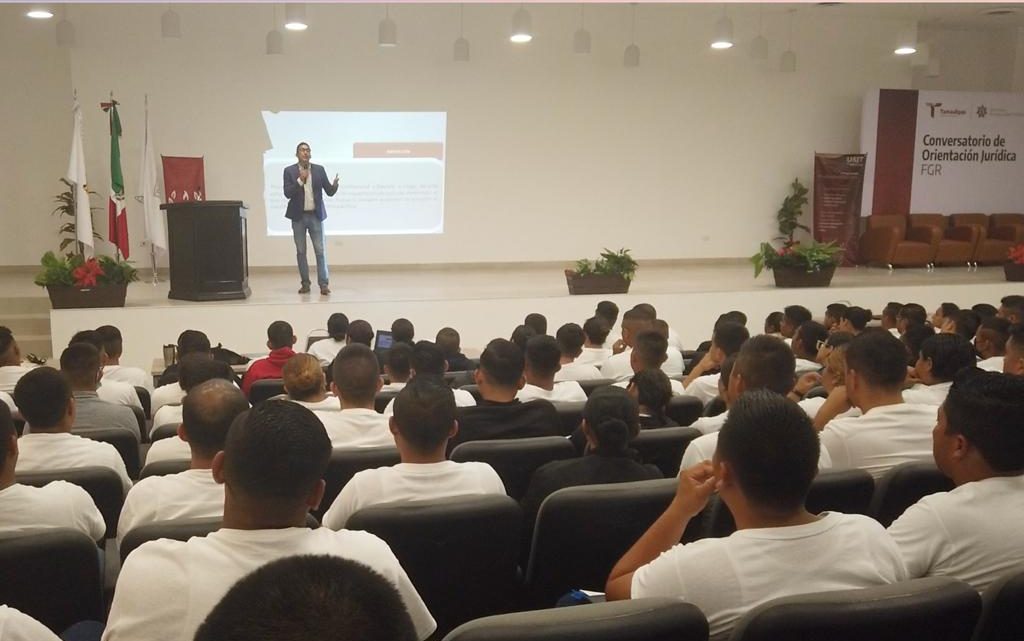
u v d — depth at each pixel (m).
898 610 1.27
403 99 10.41
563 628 1.21
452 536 1.93
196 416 2.07
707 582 1.41
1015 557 1.63
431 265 10.80
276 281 9.48
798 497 1.46
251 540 1.37
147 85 9.68
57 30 8.87
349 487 2.10
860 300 9.02
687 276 10.37
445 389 2.13
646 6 10.95
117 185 8.95
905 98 11.52
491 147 10.77
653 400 2.91
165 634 1.32
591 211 11.22
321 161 10.27
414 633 0.61
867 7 10.91
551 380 3.63
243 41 9.87
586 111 11.02
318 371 3.19
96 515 2.08
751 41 11.43
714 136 11.48
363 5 10.15
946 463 1.78
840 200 11.45
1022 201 12.10
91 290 7.19
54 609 1.77
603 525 2.04
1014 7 10.82
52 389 2.48
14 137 9.79
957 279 9.90
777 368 2.68
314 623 0.55
